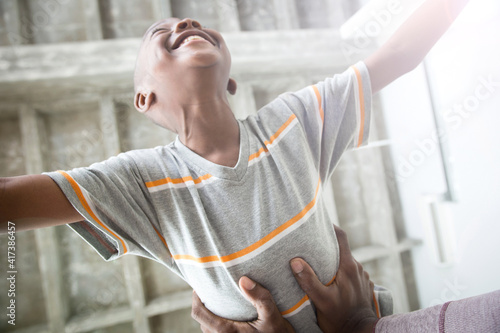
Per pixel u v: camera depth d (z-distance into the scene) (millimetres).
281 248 511
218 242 499
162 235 529
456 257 1217
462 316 434
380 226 2146
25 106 1792
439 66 1172
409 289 2012
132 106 2039
